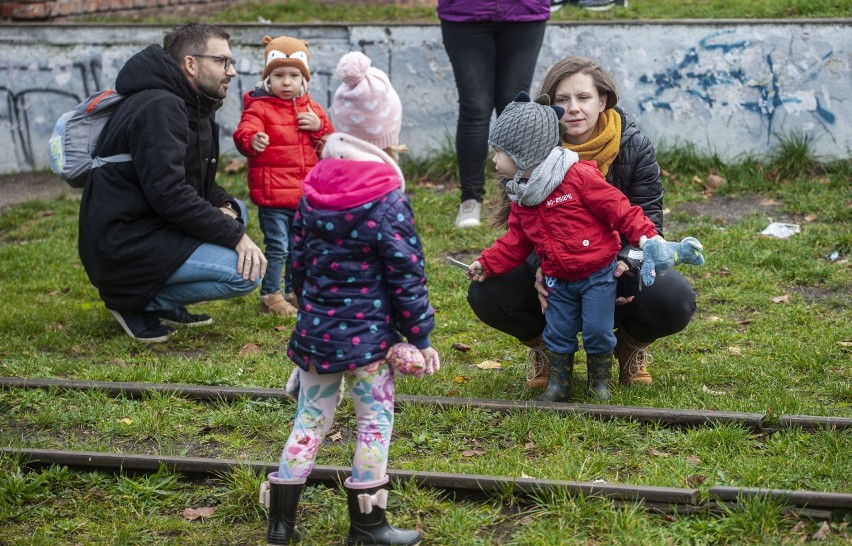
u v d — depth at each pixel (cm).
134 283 602
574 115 473
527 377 532
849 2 959
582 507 385
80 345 618
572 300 473
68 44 1066
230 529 395
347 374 363
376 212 341
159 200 584
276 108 658
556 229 455
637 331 499
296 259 365
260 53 1023
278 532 359
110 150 598
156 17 1210
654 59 931
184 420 495
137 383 529
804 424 449
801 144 907
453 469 425
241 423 487
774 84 908
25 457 443
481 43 796
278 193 655
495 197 507
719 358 560
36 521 405
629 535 369
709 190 894
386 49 986
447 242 807
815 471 407
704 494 387
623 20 944
